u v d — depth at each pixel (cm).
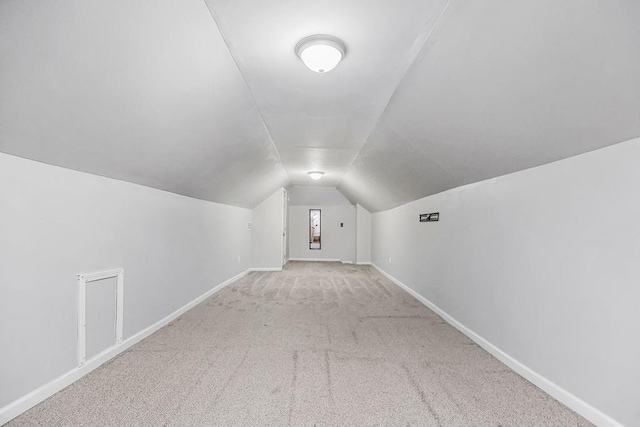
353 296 474
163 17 144
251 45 188
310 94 257
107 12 127
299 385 212
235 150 362
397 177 440
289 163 535
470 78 180
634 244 151
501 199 256
